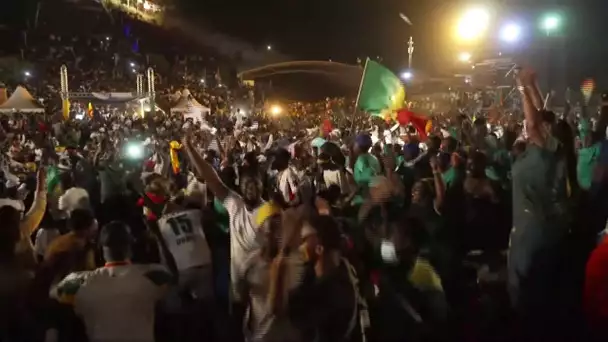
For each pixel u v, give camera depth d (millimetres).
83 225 4945
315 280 4008
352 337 4023
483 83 23844
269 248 4246
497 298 6211
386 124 18656
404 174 8258
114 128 28859
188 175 10539
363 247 5223
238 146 13508
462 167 7492
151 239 4891
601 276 4172
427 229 5680
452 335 5426
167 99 49969
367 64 13625
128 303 4195
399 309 4984
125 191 8492
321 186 8195
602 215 6113
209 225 6234
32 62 69875
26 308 4406
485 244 7074
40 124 29156
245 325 4336
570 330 5539
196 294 5414
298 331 4016
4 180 9625
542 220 5562
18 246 4805
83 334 4270
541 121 5559
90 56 76062
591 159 7312
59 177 8031
